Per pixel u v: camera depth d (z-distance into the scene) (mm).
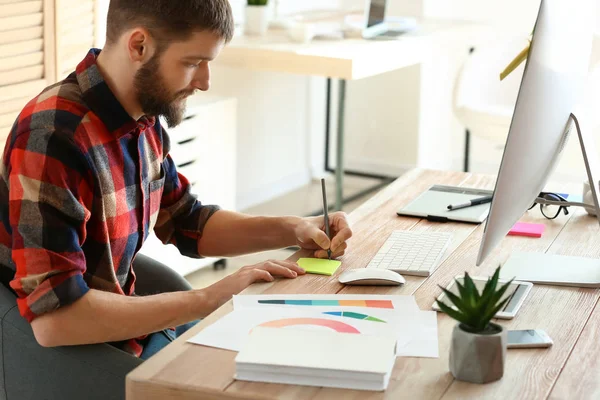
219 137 3732
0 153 2664
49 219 1529
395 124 5203
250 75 4656
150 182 1860
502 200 1475
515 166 1456
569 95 1614
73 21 2949
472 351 1255
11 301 1600
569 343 1421
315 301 1570
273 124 4922
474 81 4352
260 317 1489
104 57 1676
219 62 3918
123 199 1748
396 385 1257
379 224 2051
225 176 3814
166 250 3510
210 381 1266
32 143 1559
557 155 1720
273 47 3822
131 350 1810
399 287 1659
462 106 4219
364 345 1307
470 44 5246
